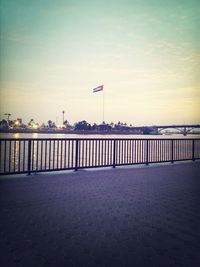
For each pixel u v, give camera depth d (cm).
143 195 673
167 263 317
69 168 1012
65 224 449
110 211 531
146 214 516
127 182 845
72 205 568
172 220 482
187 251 351
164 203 600
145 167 1216
